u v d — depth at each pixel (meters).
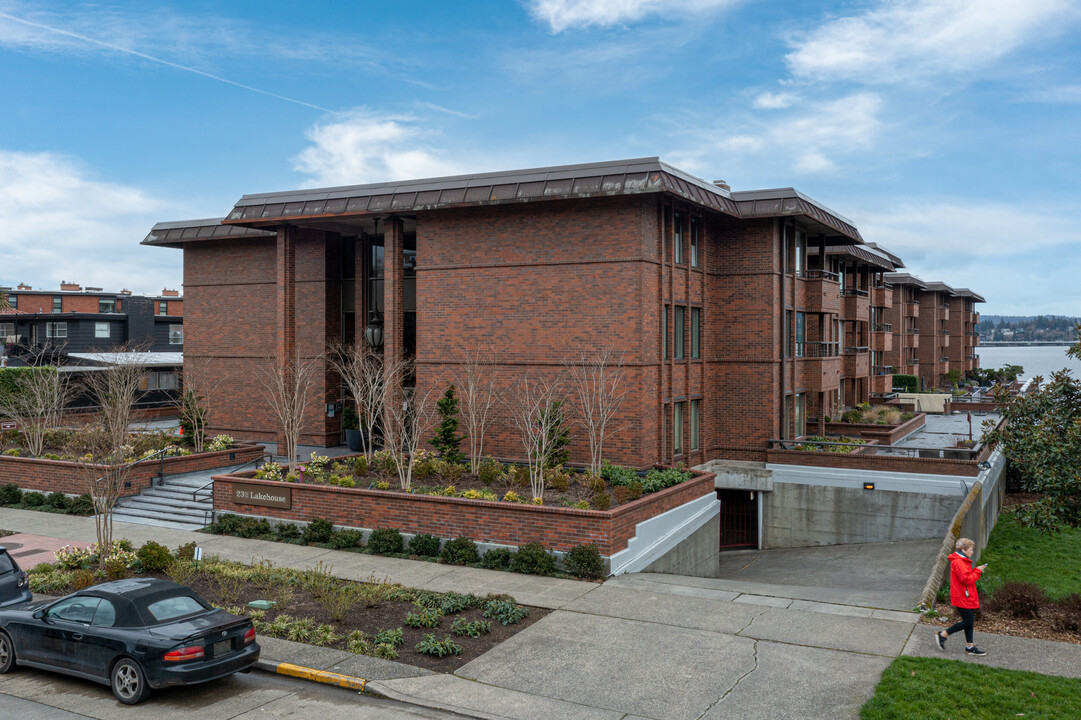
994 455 32.50
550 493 23.08
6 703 12.22
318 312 35.75
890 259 48.84
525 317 26.94
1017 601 15.29
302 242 36.00
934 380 74.81
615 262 25.59
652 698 12.09
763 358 30.30
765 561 28.16
